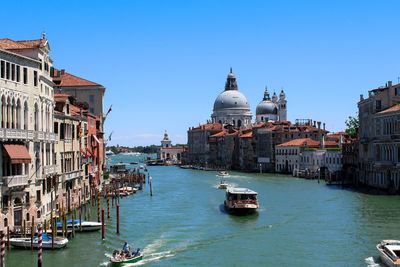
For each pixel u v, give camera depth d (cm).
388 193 7262
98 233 4522
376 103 7812
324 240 4259
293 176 12512
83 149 6275
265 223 5109
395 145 7069
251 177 12469
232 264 3581
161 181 11675
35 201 4153
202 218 5475
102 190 7750
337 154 10850
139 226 4969
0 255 3130
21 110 3938
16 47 4172
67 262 3553
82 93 8825
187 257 3769
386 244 3669
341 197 7119
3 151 3678
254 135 16100
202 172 16425
